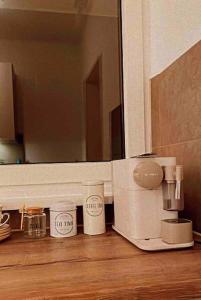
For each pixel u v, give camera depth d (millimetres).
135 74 1230
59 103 1226
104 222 986
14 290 542
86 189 972
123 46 1246
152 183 804
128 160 855
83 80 1248
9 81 1195
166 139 1089
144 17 1244
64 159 1215
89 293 532
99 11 1259
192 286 561
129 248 799
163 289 552
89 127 1240
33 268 660
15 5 1211
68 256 744
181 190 831
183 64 962
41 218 974
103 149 1238
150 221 827
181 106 977
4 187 1146
